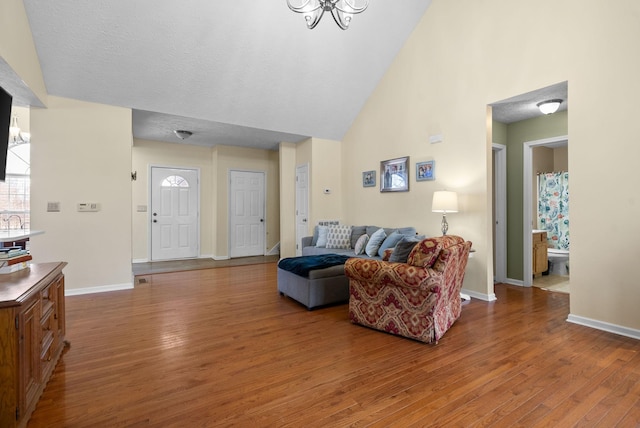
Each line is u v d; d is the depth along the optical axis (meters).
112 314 3.21
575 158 2.93
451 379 1.98
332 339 2.60
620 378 1.98
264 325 2.92
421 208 4.51
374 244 4.43
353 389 1.87
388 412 1.66
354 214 5.81
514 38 3.42
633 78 2.59
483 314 3.22
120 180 4.17
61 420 1.59
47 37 3.28
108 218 4.10
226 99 4.57
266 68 4.37
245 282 4.60
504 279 4.61
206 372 2.07
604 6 2.75
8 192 4.79
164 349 2.41
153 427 1.54
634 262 2.60
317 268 3.39
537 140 4.27
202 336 2.66
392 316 2.67
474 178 3.84
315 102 5.16
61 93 3.79
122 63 3.71
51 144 3.79
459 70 3.99
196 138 6.06
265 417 1.62
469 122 3.88
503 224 4.59
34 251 3.72
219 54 3.99
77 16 3.21
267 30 3.96
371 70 4.98
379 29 4.46
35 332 1.69
